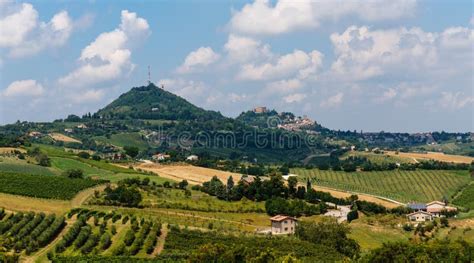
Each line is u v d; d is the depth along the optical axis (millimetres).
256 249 189500
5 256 178250
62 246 198000
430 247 181375
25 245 197875
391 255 177875
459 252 178875
